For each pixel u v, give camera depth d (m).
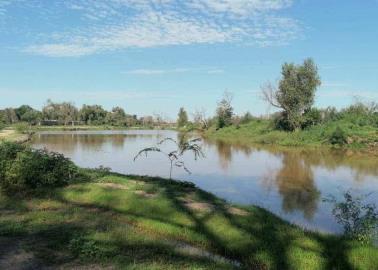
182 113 122.81
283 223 13.74
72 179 19.38
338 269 10.02
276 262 10.44
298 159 37.34
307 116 62.50
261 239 11.87
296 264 10.28
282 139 57.84
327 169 30.47
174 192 18.11
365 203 19.22
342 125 54.75
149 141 65.12
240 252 11.28
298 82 62.97
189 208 15.18
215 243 11.98
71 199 16.78
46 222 13.04
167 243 11.66
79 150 47.66
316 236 12.39
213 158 38.75
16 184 17.78
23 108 127.94
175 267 9.31
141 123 144.12
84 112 135.62
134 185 19.34
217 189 22.69
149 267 9.20
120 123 136.50
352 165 32.72
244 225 13.09
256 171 29.66
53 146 53.16
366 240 11.53
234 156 40.53
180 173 28.75
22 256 9.86
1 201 16.00
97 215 14.27
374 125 55.00
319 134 54.62
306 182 24.97
